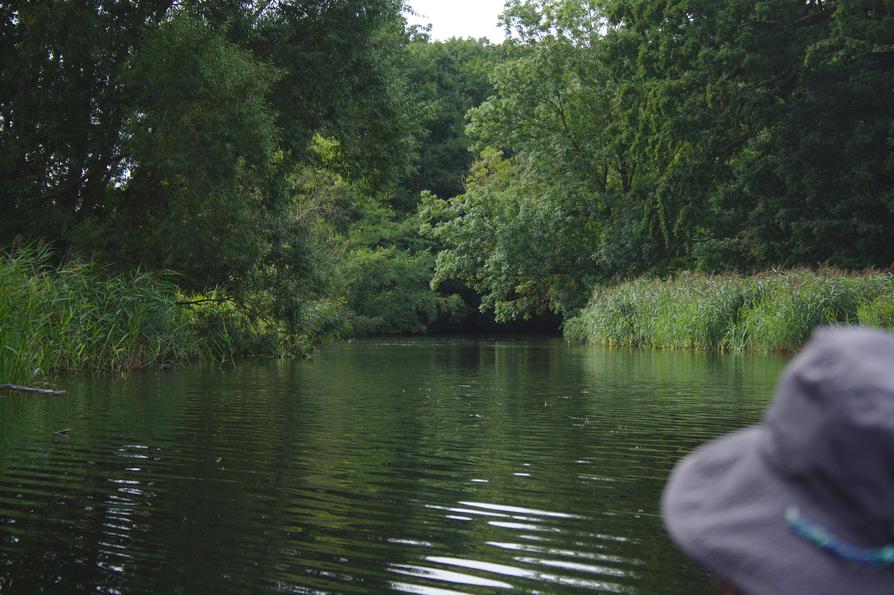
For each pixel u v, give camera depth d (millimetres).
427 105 23266
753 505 1021
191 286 19375
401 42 22984
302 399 11188
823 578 956
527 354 23406
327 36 20266
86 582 3926
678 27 30312
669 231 34188
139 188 19250
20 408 10008
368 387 12977
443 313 53312
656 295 27484
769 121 29453
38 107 18125
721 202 32438
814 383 968
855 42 28297
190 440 7781
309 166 22391
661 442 7723
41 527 4852
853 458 938
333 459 6910
